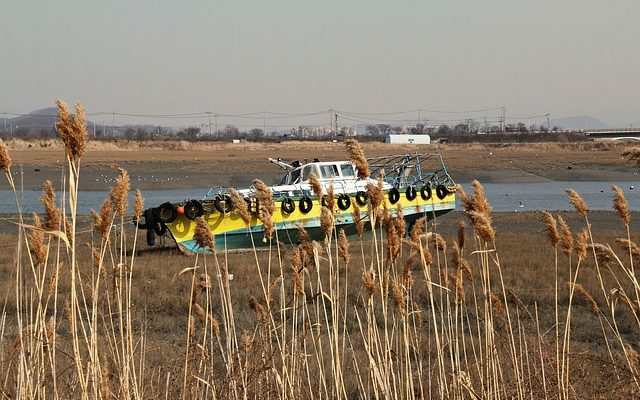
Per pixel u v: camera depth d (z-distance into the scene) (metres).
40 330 7.68
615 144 165.00
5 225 44.44
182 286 21.64
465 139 199.88
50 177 80.19
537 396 9.09
